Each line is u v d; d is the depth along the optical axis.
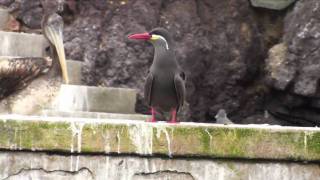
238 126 10.21
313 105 16.55
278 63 16.53
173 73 11.03
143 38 11.14
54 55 14.84
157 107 11.38
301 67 16.27
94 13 16.69
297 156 10.24
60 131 9.84
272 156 10.20
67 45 16.34
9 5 16.61
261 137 10.17
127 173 9.96
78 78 15.86
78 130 9.87
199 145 10.05
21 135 9.77
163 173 10.03
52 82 14.75
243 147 10.14
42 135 9.81
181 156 10.02
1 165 9.78
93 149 9.88
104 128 9.90
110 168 9.94
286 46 16.69
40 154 9.84
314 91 16.14
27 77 14.52
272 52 16.77
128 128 9.94
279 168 10.25
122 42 16.38
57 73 14.81
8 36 15.16
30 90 14.61
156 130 9.98
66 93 14.41
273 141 10.20
